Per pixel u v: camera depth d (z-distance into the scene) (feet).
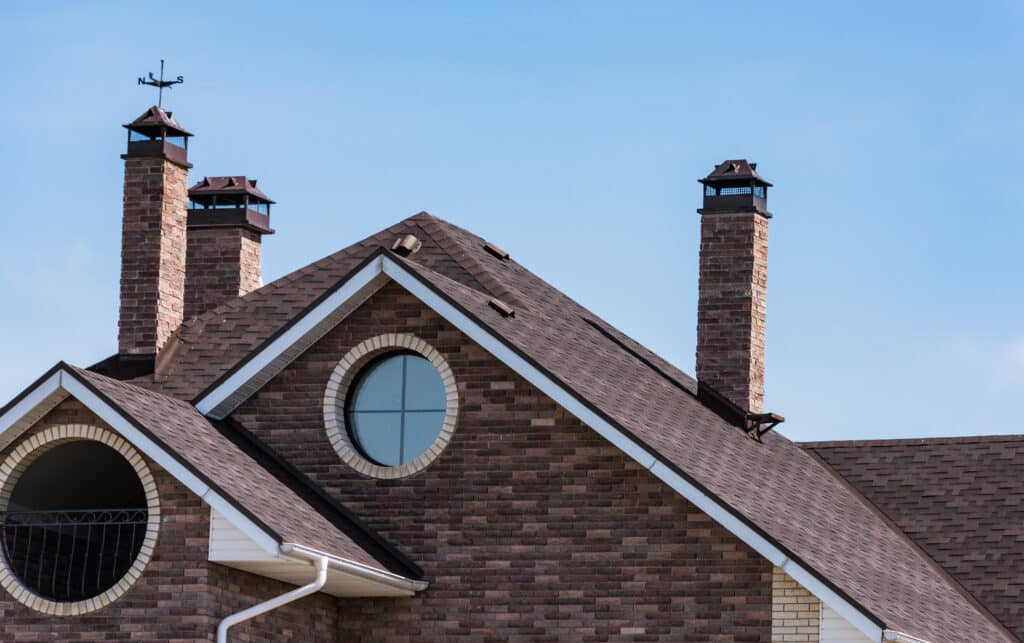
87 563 84.28
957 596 93.81
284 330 85.10
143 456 77.20
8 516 78.69
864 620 76.79
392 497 84.79
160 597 76.02
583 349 92.32
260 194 106.83
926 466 104.68
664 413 89.25
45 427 78.02
